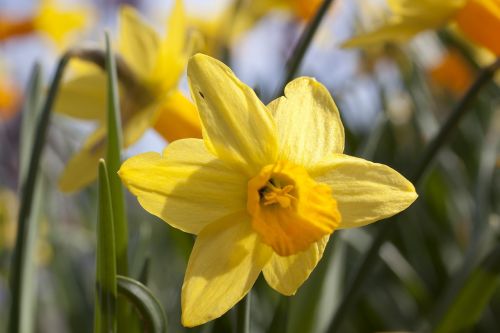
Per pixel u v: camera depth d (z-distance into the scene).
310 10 0.68
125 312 0.32
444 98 0.77
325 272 0.42
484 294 0.39
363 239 0.56
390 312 0.58
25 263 0.36
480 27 0.38
